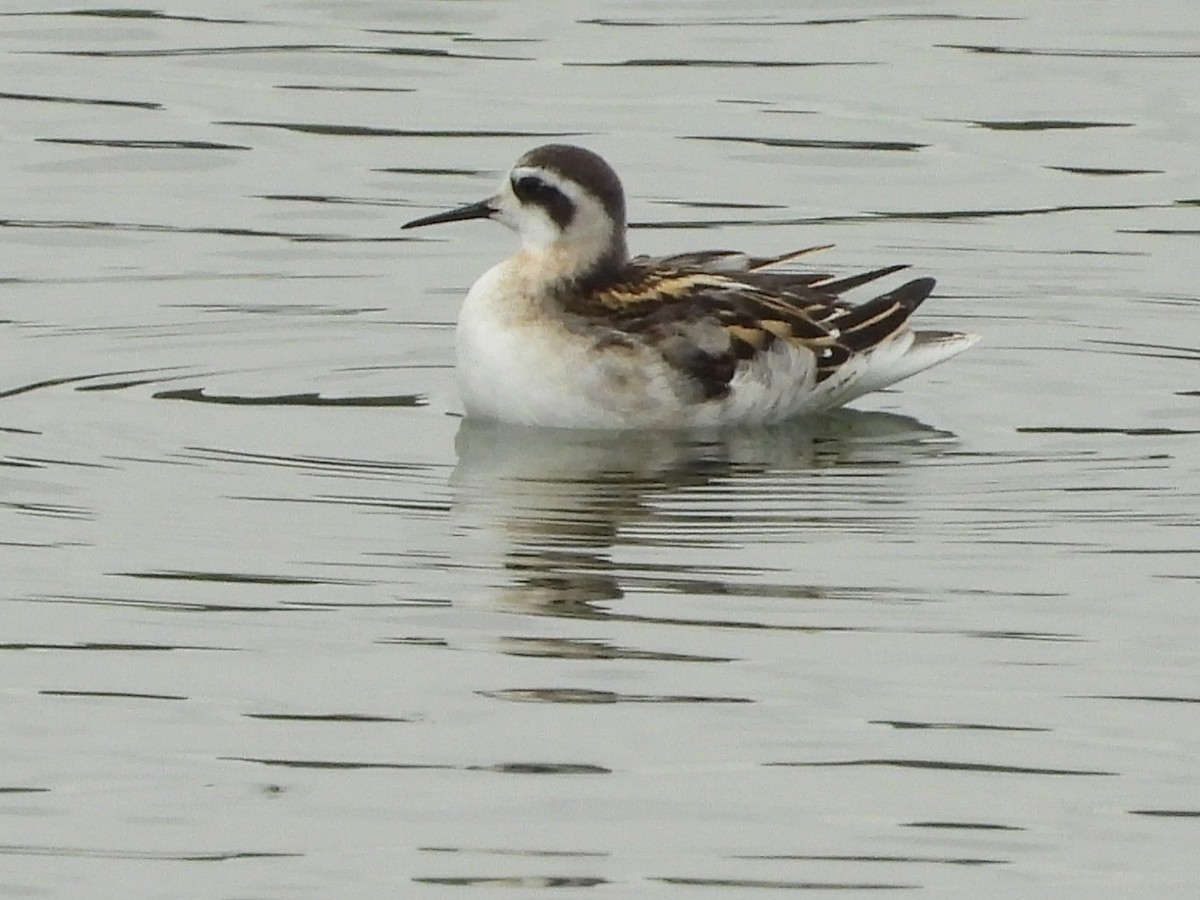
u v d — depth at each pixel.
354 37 27.78
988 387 20.16
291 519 16.70
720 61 27.17
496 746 13.56
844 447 18.55
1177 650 14.71
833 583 15.65
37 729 13.73
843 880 12.33
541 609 15.24
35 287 22.08
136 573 15.74
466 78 26.72
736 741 13.64
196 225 23.59
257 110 25.98
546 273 19.05
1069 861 12.51
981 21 28.30
